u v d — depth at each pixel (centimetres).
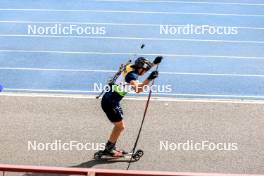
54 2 1636
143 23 1493
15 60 1264
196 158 818
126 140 873
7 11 1559
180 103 1029
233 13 1579
